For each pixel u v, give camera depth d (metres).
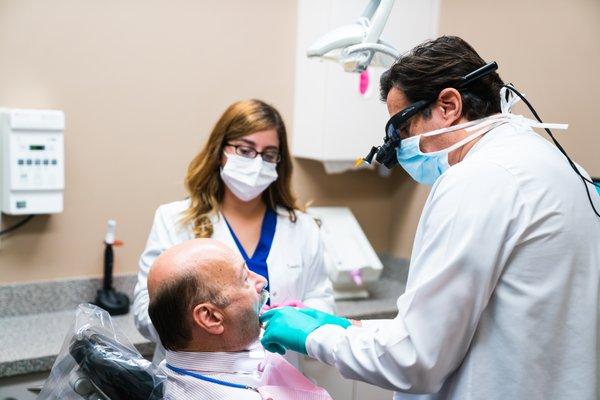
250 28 2.33
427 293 0.99
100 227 2.17
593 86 2.55
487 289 0.99
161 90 2.20
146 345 1.86
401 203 2.74
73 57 2.04
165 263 1.11
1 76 1.94
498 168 1.01
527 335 1.00
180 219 1.68
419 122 1.15
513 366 1.00
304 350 1.17
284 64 2.43
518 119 1.12
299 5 2.40
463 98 1.10
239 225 1.72
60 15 2.00
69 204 2.10
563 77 2.49
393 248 2.81
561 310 1.00
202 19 2.23
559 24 2.46
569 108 2.51
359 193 2.73
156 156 2.23
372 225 2.79
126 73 2.13
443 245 1.00
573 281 1.01
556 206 1.00
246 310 1.13
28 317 2.05
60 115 1.96
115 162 2.16
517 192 0.99
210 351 1.13
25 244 2.05
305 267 1.75
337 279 2.34
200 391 1.11
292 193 1.80
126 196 2.20
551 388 1.02
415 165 1.21
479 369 1.03
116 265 2.22
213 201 1.70
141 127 2.19
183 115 2.25
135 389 1.02
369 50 1.43
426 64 1.11
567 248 0.99
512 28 2.39
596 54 2.54
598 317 1.03
